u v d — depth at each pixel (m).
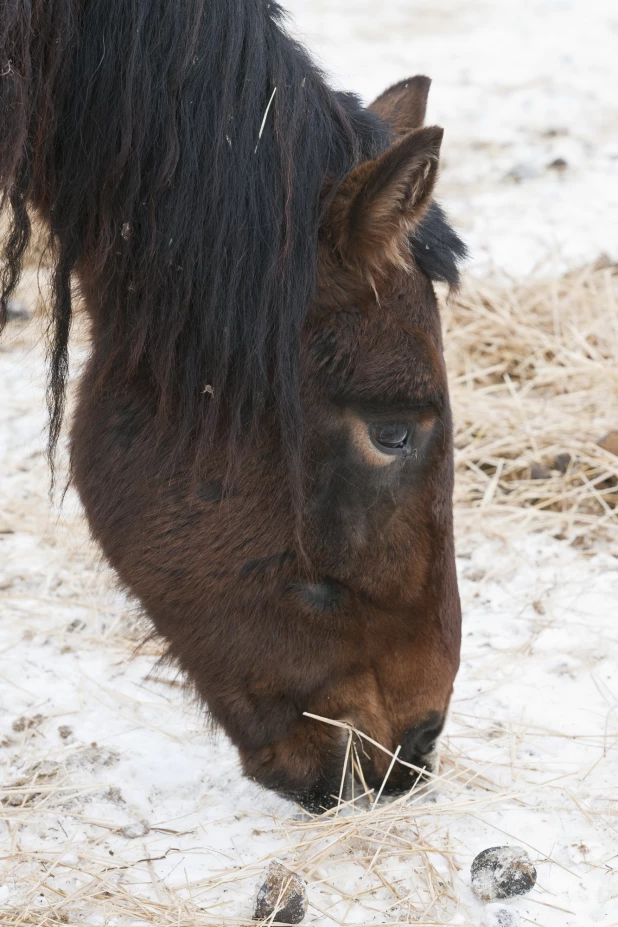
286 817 4.74
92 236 4.04
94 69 3.86
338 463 4.00
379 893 4.28
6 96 3.77
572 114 15.73
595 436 8.12
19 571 7.06
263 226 3.87
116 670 6.01
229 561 4.14
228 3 3.96
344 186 3.87
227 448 4.00
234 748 5.24
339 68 17.77
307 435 3.97
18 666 6.03
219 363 3.91
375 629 4.21
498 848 4.27
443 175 13.59
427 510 4.10
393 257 3.85
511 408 8.53
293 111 3.94
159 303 3.95
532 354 9.33
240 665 4.29
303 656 4.21
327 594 4.15
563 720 5.43
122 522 4.30
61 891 4.20
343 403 3.92
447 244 4.09
